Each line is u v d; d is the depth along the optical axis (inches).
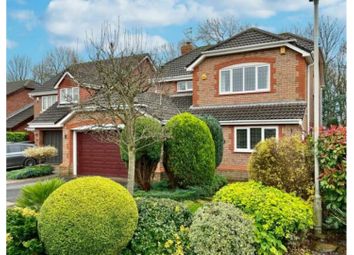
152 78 438.9
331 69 1237.1
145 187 444.1
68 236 174.6
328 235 264.7
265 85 674.8
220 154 554.6
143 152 432.8
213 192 458.6
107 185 195.8
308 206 258.5
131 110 382.0
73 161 729.0
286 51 649.6
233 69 711.1
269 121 619.8
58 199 184.4
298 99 637.3
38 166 774.5
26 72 1788.9
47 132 915.4
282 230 223.1
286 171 295.0
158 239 210.5
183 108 773.9
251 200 241.1
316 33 281.0
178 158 438.6
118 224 182.7
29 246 186.9
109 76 378.3
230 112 686.5
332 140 258.1
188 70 777.6
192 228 209.6
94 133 679.7
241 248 198.1
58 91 921.5
